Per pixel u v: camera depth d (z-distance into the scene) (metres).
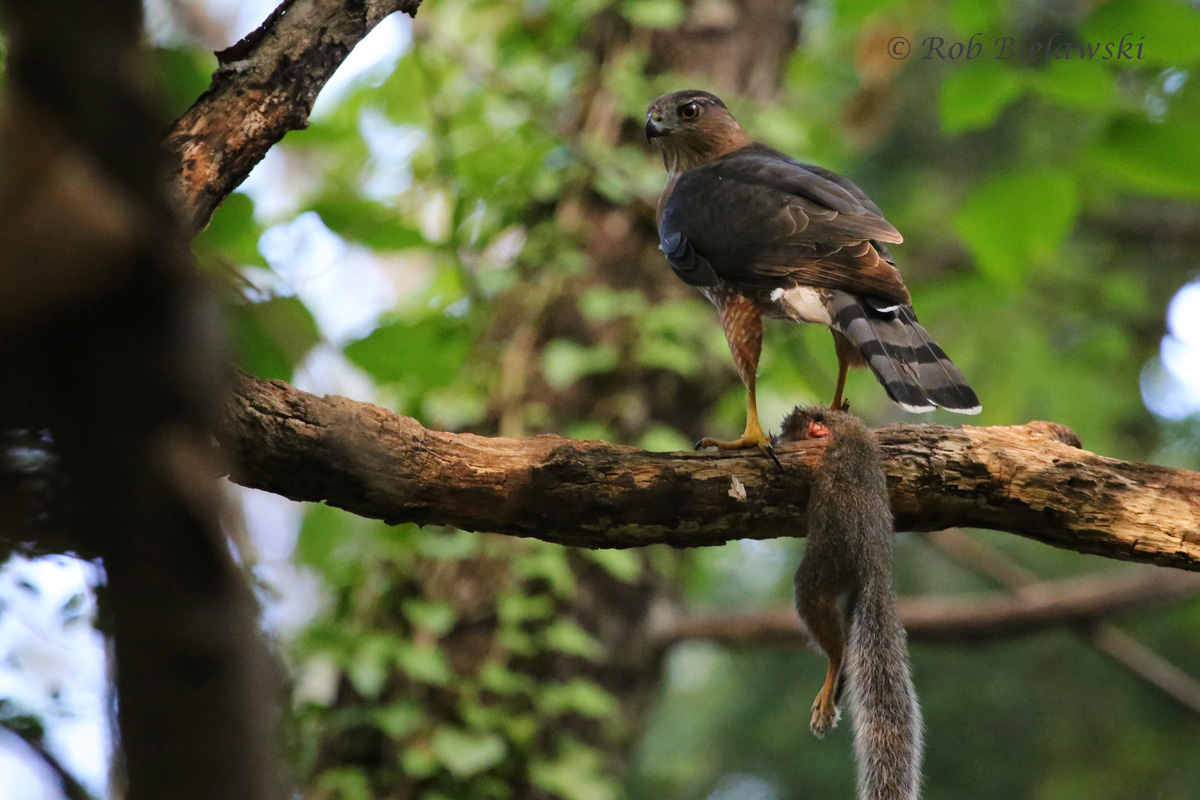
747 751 17.73
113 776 1.82
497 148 11.44
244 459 5.43
